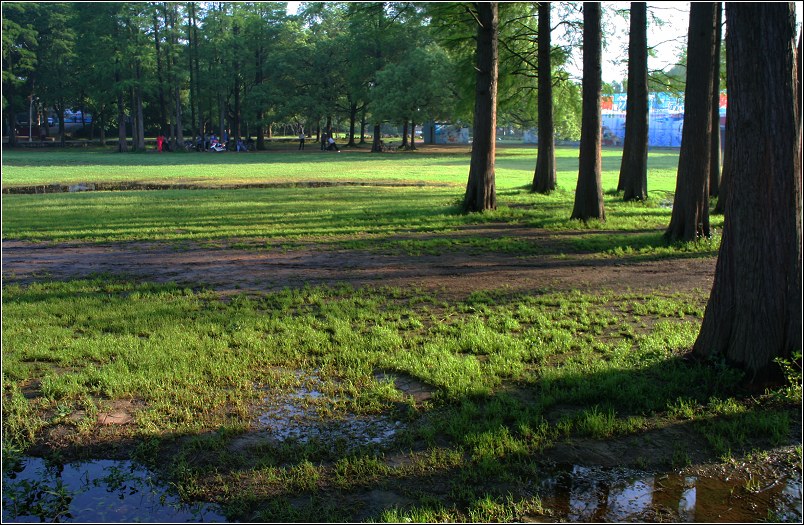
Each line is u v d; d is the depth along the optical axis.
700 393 5.21
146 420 4.91
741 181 5.46
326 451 4.49
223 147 60.50
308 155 51.66
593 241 12.54
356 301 8.26
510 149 61.41
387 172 32.38
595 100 15.02
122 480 4.21
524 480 4.11
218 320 7.46
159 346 6.52
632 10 19.77
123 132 57.50
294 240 13.02
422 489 4.03
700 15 11.47
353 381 5.66
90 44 57.16
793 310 5.34
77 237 13.48
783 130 5.31
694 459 4.32
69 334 6.98
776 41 5.29
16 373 5.89
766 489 4.00
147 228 14.51
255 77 65.31
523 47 22.45
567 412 4.98
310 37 63.84
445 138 77.56
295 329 7.05
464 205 16.86
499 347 6.40
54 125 81.12
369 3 17.58
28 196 21.62
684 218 12.15
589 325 7.20
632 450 4.44
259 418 4.99
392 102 53.50
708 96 11.73
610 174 31.36
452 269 10.30
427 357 6.06
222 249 12.11
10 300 8.39
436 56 52.25
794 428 4.70
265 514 3.79
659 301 8.12
